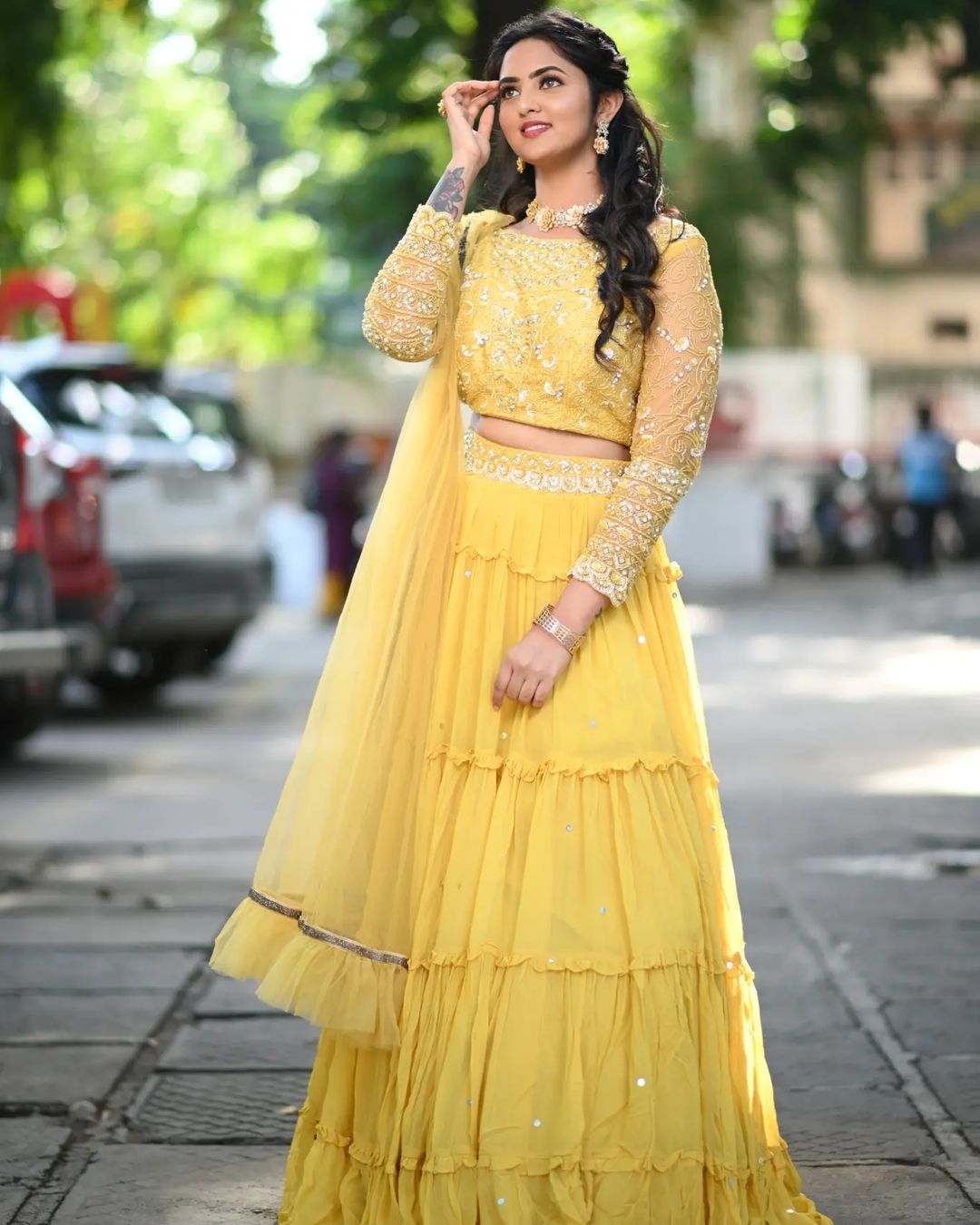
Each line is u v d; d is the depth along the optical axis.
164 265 42.00
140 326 42.88
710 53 27.39
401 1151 3.76
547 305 3.92
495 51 4.08
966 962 6.64
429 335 4.00
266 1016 6.06
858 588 27.56
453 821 3.88
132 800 10.42
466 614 3.98
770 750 12.05
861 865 8.40
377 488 26.16
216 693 16.09
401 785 3.91
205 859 8.71
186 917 7.50
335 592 24.02
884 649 19.05
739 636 20.61
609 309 3.87
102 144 39.84
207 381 15.38
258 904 4.02
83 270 40.69
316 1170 3.96
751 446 31.28
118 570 13.71
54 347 14.73
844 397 31.31
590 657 3.91
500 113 4.02
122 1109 5.18
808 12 16.06
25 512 11.46
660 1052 3.73
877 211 44.19
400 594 3.97
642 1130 3.69
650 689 3.94
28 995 6.32
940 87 16.66
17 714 11.98
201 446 14.83
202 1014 6.09
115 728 13.81
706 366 3.92
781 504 30.97
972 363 44.72
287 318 45.12
